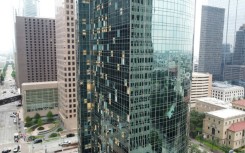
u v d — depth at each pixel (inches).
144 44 2728.8
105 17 3299.7
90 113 4266.7
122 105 2920.8
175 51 2997.0
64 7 5895.7
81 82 4133.9
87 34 4074.8
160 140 3021.7
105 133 3577.8
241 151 5196.9
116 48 3004.4
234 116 5743.1
